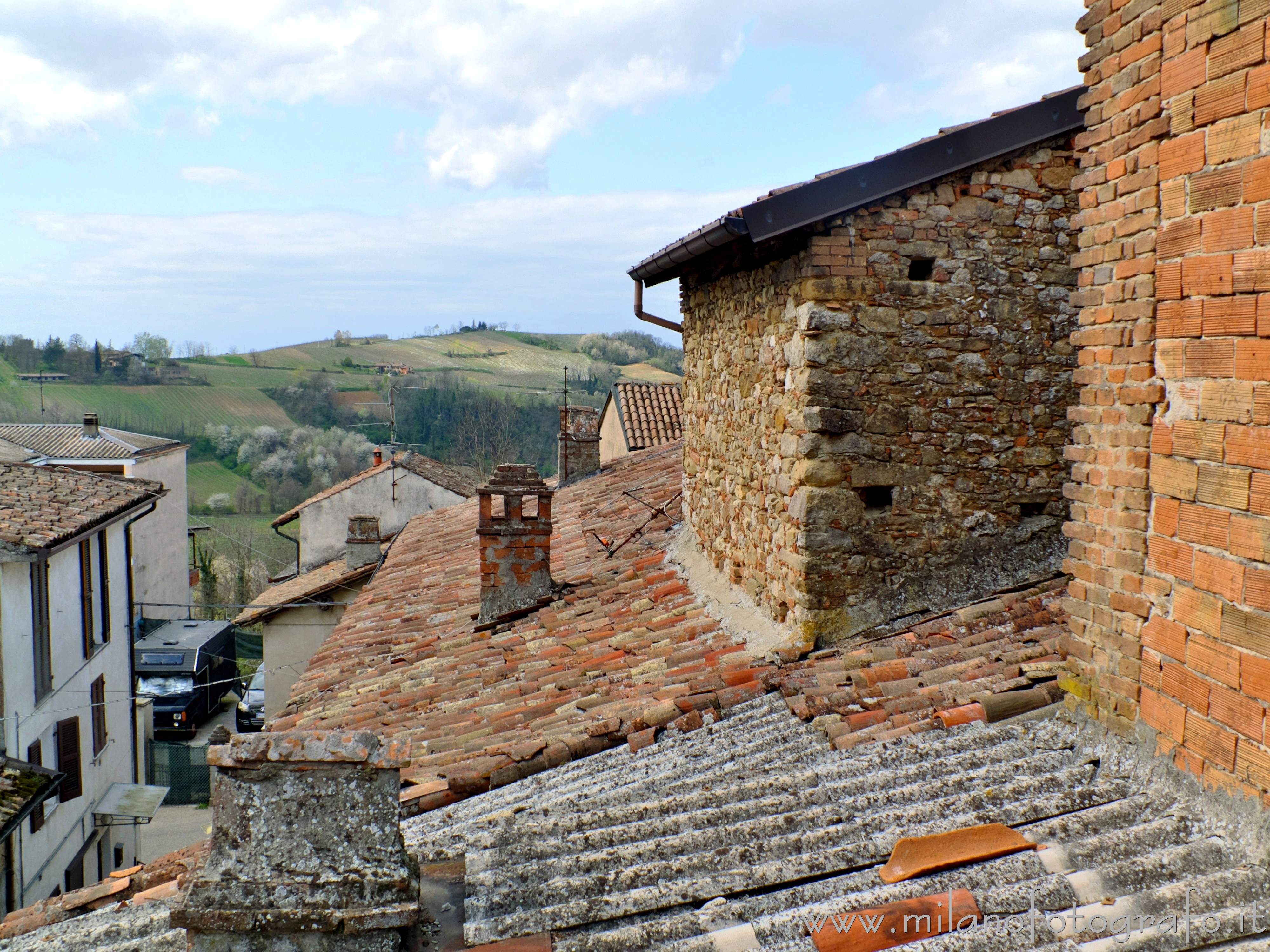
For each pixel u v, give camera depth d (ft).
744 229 17.94
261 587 125.18
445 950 10.43
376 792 10.05
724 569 25.44
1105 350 12.81
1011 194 19.69
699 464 28.37
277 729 23.11
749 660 19.70
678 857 12.03
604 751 17.49
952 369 19.67
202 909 9.50
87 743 50.29
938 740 14.25
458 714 21.17
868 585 19.49
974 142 19.03
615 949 10.11
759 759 14.99
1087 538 13.29
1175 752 11.33
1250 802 9.98
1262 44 9.76
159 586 103.40
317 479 158.30
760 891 11.14
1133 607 12.23
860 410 19.27
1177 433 11.27
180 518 113.19
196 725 84.79
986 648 17.35
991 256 19.70
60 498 48.32
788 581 20.08
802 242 19.33
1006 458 20.02
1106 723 12.83
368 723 22.17
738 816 12.98
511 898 11.43
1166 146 11.39
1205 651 10.75
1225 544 10.41
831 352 19.06
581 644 23.85
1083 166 13.32
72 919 14.07
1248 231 10.03
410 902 9.80
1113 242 12.60
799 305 19.54
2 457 91.15
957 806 12.03
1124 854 10.28
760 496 22.27
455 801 17.08
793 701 16.85
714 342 26.37
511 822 14.19
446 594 33.60
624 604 26.08
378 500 78.89
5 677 39.24
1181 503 11.21
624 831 12.94
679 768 15.46
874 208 19.13
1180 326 11.20
